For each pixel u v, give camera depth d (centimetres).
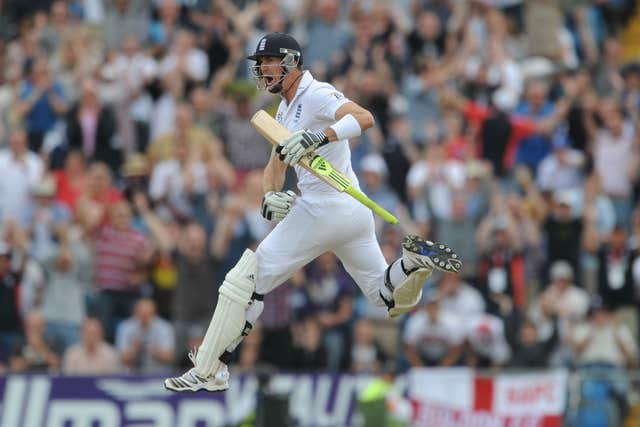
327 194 3092
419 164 6381
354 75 6719
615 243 6097
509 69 7025
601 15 8100
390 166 6431
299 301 5597
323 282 5631
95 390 4869
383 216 2961
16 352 5303
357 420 4959
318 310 5591
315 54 7144
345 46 7038
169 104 6669
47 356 5344
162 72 6806
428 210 6141
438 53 7281
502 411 5044
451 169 6234
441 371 5041
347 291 5641
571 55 7744
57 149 6419
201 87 6788
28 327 5366
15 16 7869
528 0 7644
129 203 5919
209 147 6178
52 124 6706
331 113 3017
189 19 7244
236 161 6322
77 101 6506
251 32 7200
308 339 5447
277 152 2962
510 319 5528
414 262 3044
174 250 5734
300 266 3145
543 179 6569
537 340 5491
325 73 6956
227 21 7181
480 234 6022
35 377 4834
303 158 2956
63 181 6197
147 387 4888
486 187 6106
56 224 5912
